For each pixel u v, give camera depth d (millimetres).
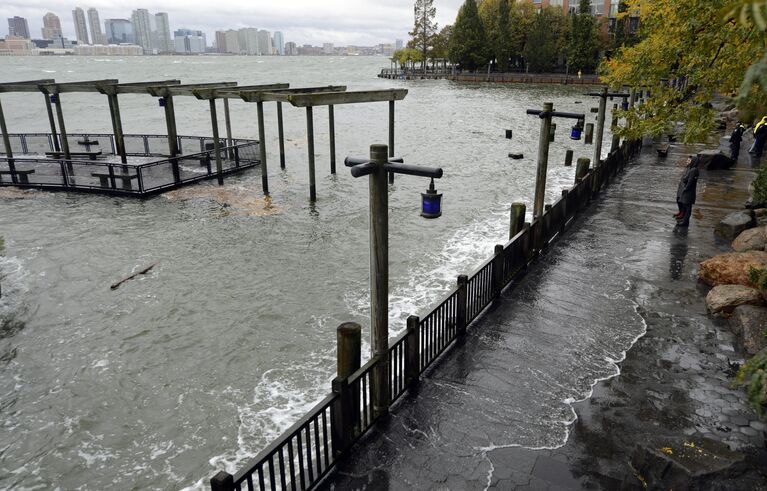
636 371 7836
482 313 9750
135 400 8609
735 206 16391
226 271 13688
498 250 9977
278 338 10375
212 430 7840
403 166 5793
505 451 6246
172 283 12969
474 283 9289
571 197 15008
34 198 20781
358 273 13555
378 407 6844
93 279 13250
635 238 13641
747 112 5234
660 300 10133
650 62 10547
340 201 20641
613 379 7645
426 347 8102
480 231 16516
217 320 11133
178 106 62656
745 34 7082
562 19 101188
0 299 12180
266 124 46250
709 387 7398
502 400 7219
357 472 5992
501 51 104812
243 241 15938
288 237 16328
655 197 17781
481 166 27125
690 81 10125
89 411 8375
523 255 11562
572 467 5957
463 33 107688
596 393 7324
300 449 5461
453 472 5938
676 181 20203
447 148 32906
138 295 12328
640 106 11102
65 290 12656
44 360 9797
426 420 6848
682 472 5387
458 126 43375
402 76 125500
